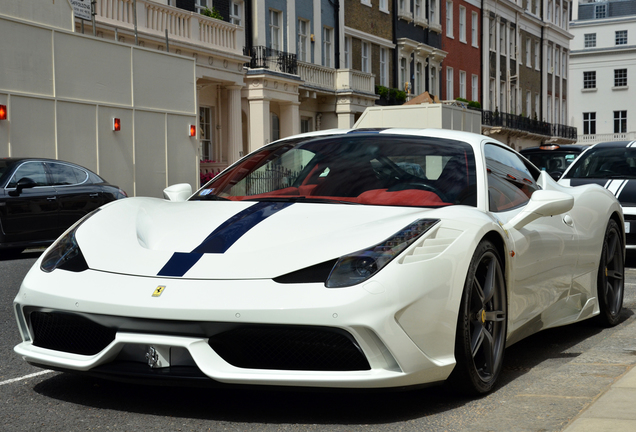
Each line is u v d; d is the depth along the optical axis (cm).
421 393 334
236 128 2211
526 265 377
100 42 1540
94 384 350
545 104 5369
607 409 291
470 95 4194
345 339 281
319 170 397
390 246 297
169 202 392
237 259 299
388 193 367
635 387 325
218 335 283
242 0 2372
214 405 316
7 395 333
